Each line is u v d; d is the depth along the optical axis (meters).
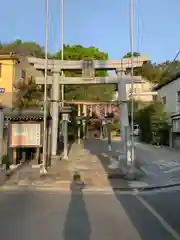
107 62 20.14
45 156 15.67
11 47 38.34
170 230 6.54
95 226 6.80
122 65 19.95
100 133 51.53
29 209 8.37
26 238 5.91
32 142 16.16
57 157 20.05
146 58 19.75
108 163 18.50
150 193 11.32
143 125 38.75
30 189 11.70
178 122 29.80
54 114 20.38
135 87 46.06
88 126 54.38
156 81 49.28
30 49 36.38
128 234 6.24
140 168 17.38
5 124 16.64
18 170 15.52
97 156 22.25
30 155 19.67
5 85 25.23
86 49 39.53
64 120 21.00
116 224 6.98
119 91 19.77
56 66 20.53
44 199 9.86
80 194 10.91
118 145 33.34
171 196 10.71
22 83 25.45
